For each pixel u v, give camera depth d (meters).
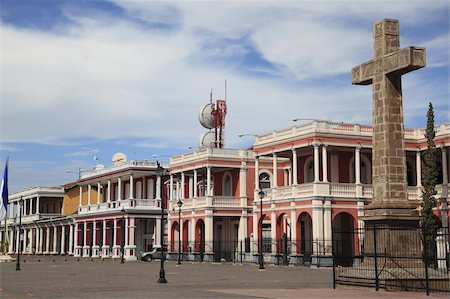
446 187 50.34
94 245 80.88
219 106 76.50
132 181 75.25
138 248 76.56
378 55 26.25
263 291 24.11
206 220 63.78
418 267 24.48
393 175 25.45
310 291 23.78
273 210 55.50
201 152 66.31
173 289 25.80
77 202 94.19
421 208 48.81
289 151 55.91
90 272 41.97
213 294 22.91
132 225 73.50
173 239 69.88
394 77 25.92
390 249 24.61
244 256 63.12
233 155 65.88
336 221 54.00
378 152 25.92
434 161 46.75
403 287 23.30
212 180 70.31
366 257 25.67
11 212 110.81
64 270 45.25
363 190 52.78
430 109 47.59
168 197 76.94
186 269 46.62
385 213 24.88
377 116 26.09
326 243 50.09
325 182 51.25
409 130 55.06
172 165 71.25
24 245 106.06
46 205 104.56
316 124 52.00
